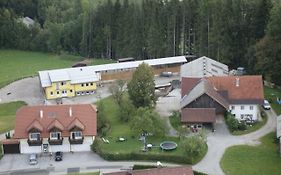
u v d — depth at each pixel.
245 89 135.25
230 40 171.88
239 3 172.00
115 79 173.38
